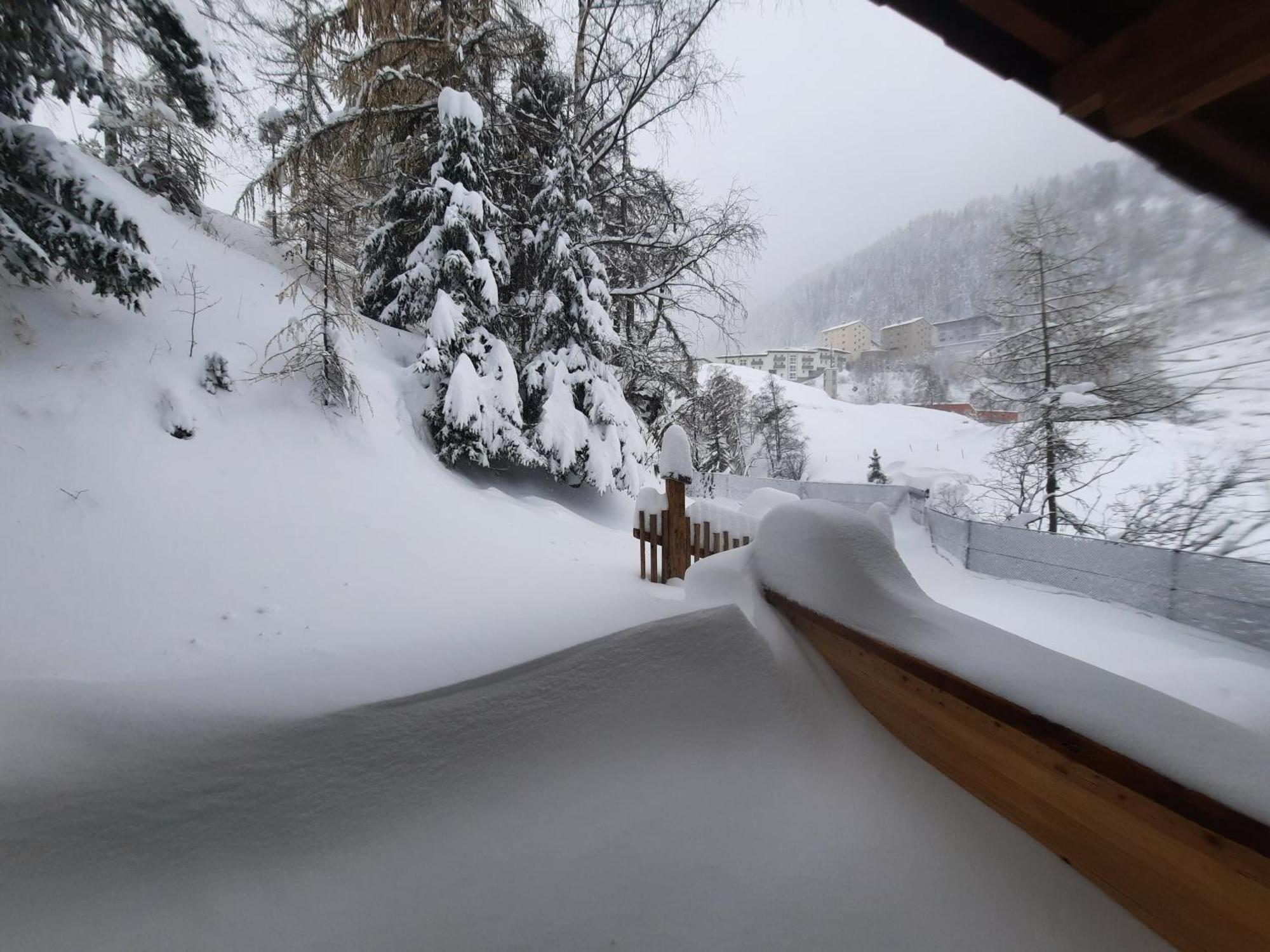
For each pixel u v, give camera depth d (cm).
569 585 555
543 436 997
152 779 145
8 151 520
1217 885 98
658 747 175
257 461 618
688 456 561
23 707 168
